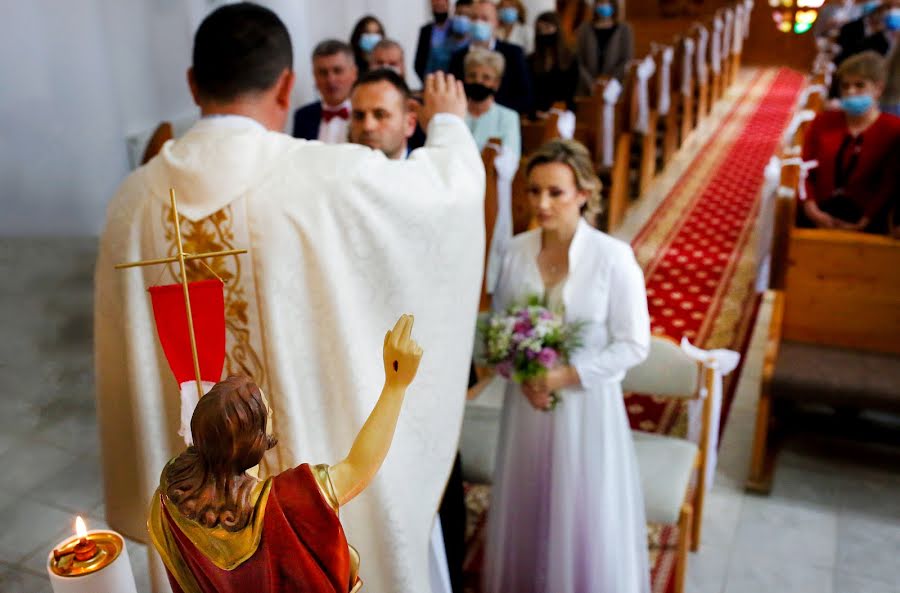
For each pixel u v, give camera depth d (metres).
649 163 8.16
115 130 5.71
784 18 15.48
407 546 1.78
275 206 1.58
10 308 4.74
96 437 3.84
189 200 1.62
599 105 6.62
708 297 5.80
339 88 4.48
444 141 1.89
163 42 5.96
